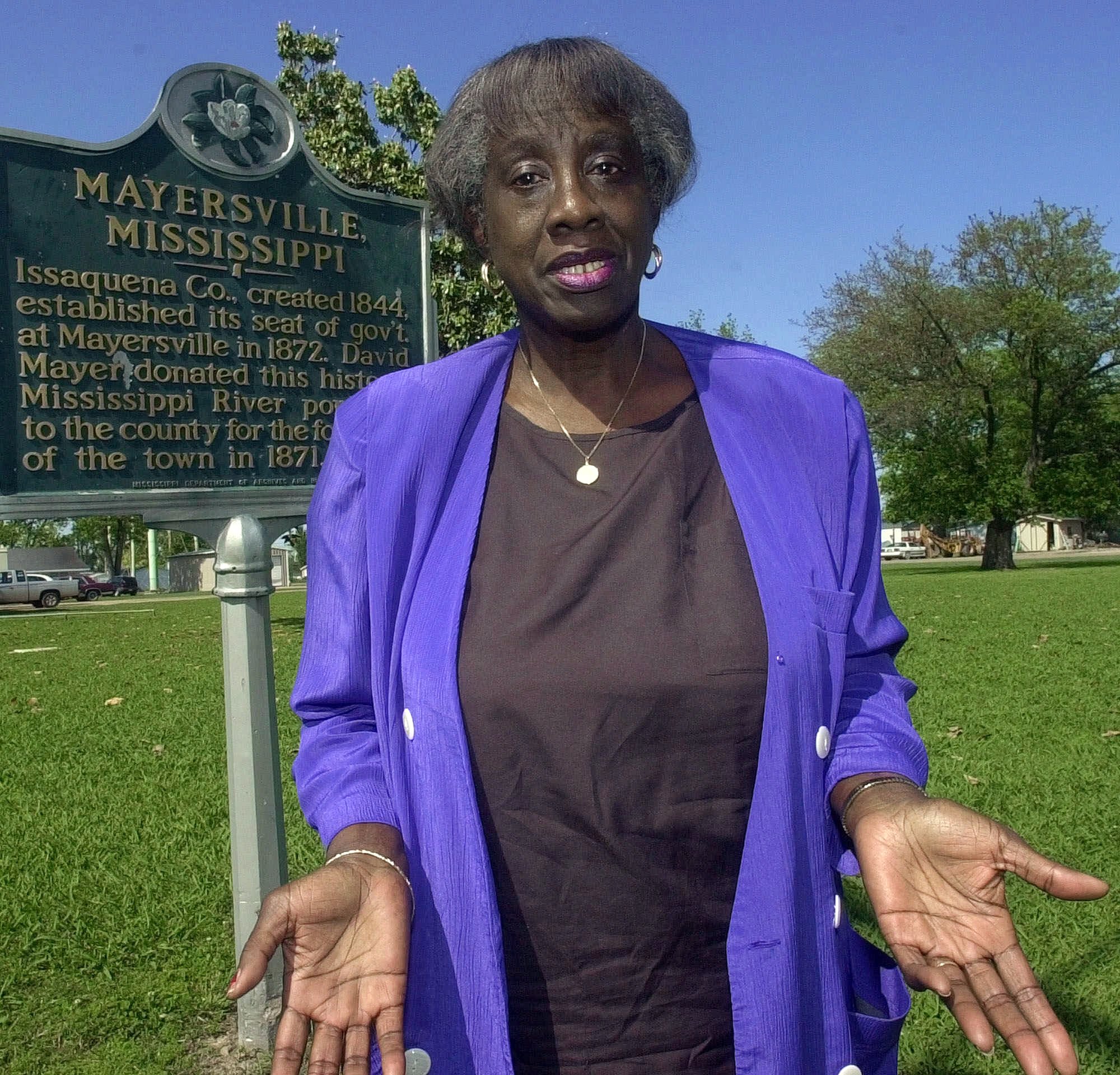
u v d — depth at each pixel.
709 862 1.32
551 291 1.42
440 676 1.33
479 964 1.30
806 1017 1.33
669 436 1.44
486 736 1.32
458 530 1.41
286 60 12.99
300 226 3.23
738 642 1.30
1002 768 5.20
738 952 1.31
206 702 8.20
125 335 2.98
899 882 1.21
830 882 1.36
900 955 1.18
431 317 3.45
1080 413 36.09
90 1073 2.88
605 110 1.40
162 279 3.03
